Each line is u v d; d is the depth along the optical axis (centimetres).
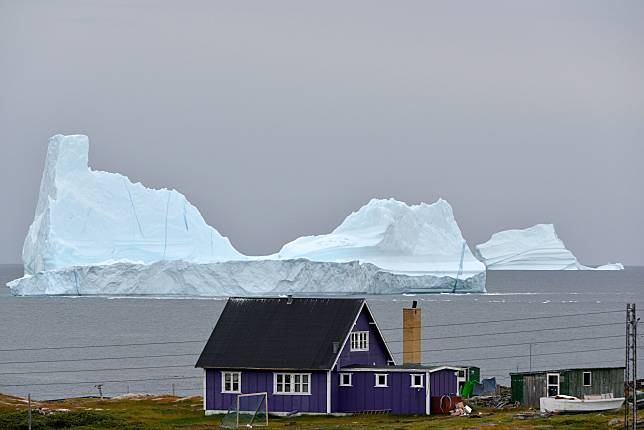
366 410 19838
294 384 19812
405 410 19762
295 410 19775
